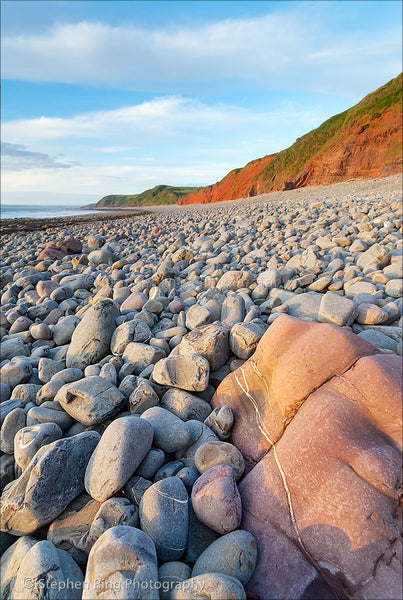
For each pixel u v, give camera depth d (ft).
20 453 3.43
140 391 3.99
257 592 2.46
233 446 3.28
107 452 3.04
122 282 8.82
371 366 3.05
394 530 2.39
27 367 5.03
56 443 3.22
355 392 2.99
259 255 10.60
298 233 13.08
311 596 2.38
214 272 9.01
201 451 3.30
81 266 12.64
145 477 3.22
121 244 18.43
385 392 2.87
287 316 3.99
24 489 3.07
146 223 30.27
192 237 16.58
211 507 2.73
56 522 3.06
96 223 37.83
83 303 8.48
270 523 2.72
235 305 5.86
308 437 2.88
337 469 2.67
